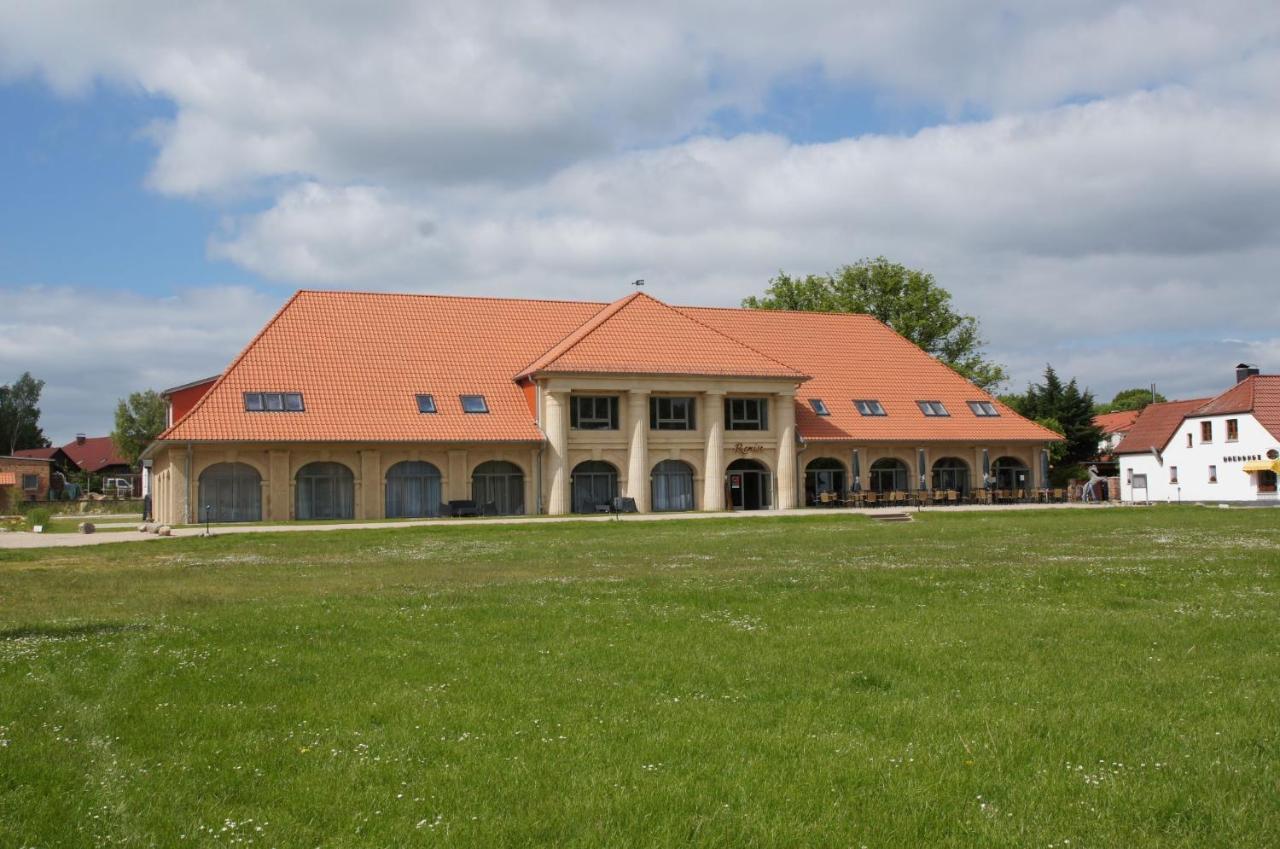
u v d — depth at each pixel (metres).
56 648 12.96
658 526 41.78
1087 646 12.57
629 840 6.56
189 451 48.53
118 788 7.58
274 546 32.47
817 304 90.44
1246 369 82.62
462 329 59.16
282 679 11.09
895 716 9.33
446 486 53.03
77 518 69.06
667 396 56.97
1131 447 84.56
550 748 8.51
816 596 17.42
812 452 60.75
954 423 64.12
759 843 6.53
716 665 11.66
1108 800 7.16
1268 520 40.19
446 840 6.59
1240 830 6.62
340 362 54.38
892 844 6.50
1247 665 11.31
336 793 7.45
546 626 14.48
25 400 129.00
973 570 21.19
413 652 12.62
